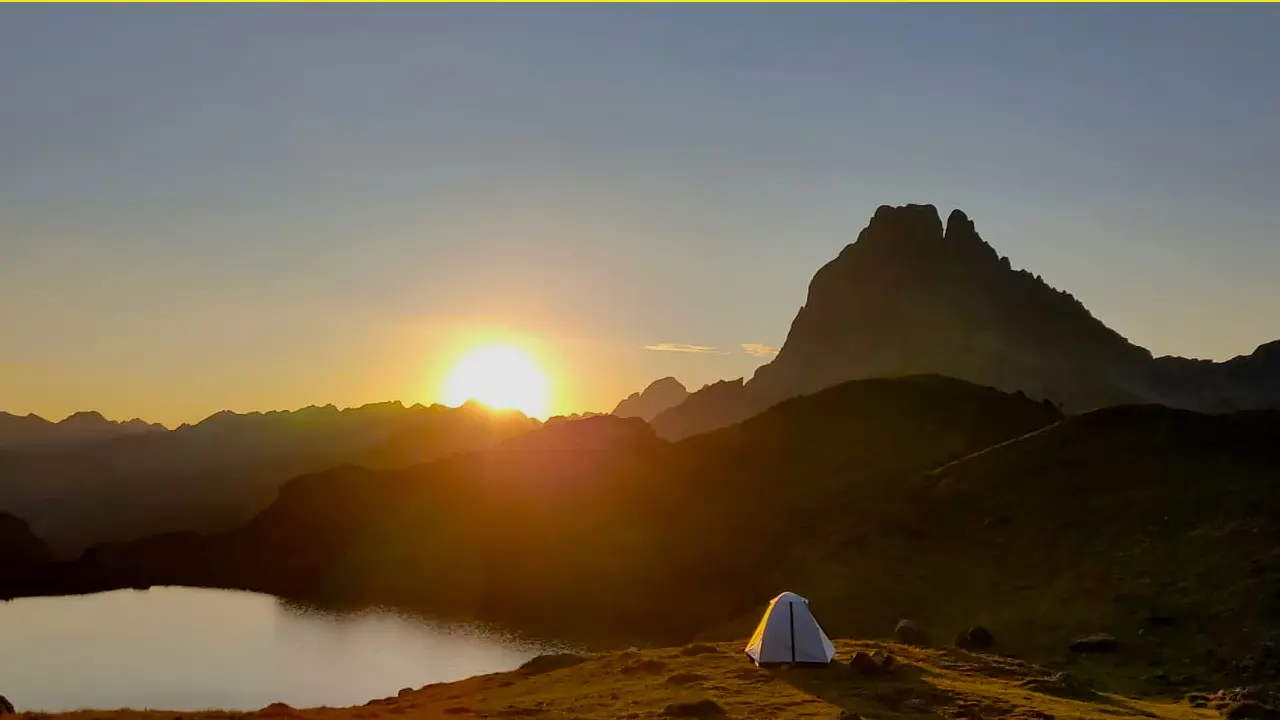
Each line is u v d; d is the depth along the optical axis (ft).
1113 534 266.77
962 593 262.47
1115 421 341.62
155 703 311.88
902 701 132.05
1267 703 151.64
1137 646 203.41
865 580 285.23
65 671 390.21
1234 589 216.13
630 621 406.82
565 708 132.46
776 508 461.37
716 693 138.00
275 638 467.11
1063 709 130.52
